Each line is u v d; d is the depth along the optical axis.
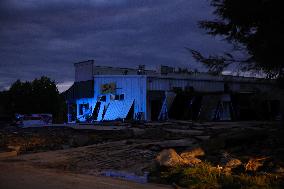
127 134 24.92
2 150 21.16
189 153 15.30
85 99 45.59
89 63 44.97
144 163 15.90
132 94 40.09
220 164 13.89
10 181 12.00
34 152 20.86
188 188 11.45
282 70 15.91
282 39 14.80
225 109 38.25
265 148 15.93
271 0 14.91
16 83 74.19
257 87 23.34
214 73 17.42
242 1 15.37
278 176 12.06
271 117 36.19
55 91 75.31
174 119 38.59
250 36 16.09
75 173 14.14
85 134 28.22
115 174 14.05
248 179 11.62
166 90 40.25
